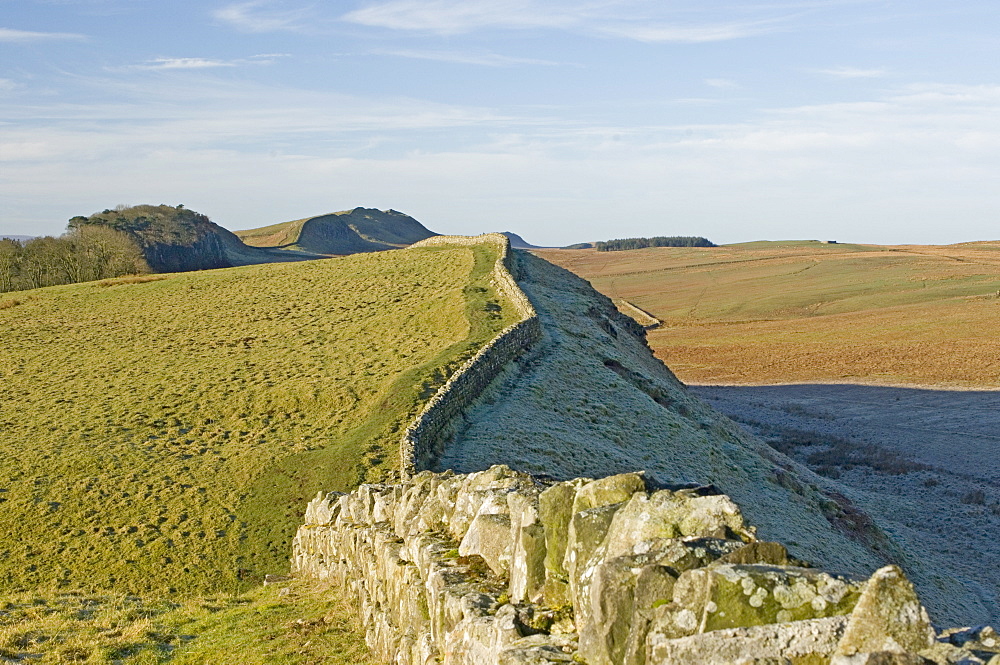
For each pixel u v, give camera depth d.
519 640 8.45
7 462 33.84
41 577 24.88
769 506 33.38
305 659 13.76
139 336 58.41
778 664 6.00
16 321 66.19
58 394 44.75
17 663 14.45
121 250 113.62
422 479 15.76
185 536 26.94
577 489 9.64
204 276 80.62
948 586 31.33
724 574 6.54
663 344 125.06
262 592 20.39
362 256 83.69
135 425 38.34
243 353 51.09
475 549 11.53
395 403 36.19
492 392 34.69
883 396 76.62
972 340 106.12
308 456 32.03
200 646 15.30
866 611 5.79
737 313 157.50
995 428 61.00
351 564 17.34
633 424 36.81
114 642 15.44
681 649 6.22
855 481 48.16
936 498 43.91
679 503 8.13
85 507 29.52
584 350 46.41
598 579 7.62
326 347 50.41
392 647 12.40
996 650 5.43
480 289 58.50
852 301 159.12
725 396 81.94
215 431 37.19
